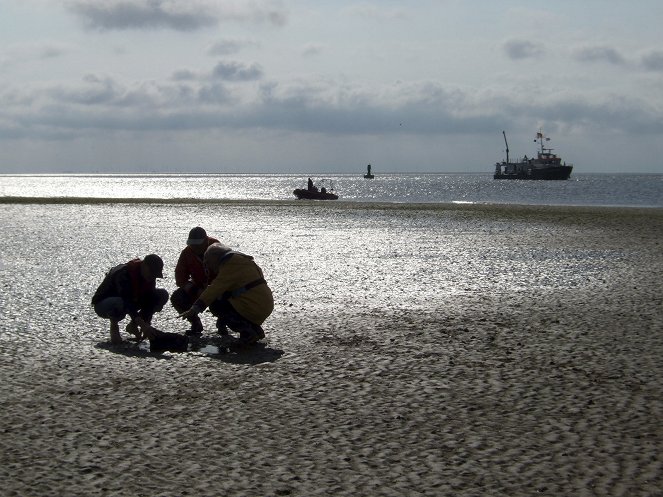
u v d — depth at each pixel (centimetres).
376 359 992
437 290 1617
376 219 4284
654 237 3136
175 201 6531
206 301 1077
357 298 1505
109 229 3397
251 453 655
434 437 696
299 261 2166
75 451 656
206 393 837
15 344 1076
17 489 575
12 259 2177
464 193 11956
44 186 17150
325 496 567
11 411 767
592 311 1349
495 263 2147
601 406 785
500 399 814
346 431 713
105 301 1074
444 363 971
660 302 1449
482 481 594
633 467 618
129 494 569
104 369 939
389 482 593
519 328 1194
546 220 4247
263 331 1108
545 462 632
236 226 3656
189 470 616
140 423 733
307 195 9419
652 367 945
